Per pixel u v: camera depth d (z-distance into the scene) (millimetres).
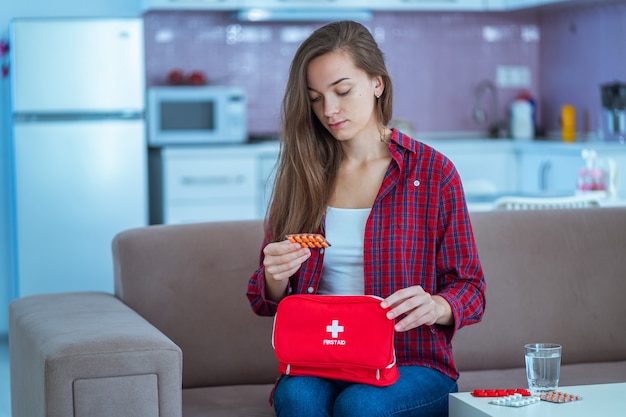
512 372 2850
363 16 6652
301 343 2230
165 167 6074
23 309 2793
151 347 2223
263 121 6879
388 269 2381
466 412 2090
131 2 6500
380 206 2414
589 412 2002
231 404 2586
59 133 5848
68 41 5809
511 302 2928
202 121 6320
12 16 6266
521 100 7113
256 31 6832
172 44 6684
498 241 2951
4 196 6258
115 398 2188
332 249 2422
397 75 7133
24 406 2611
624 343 3000
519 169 6648
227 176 6164
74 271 5926
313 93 2398
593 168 4379
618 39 6453
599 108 6707
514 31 7324
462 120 7273
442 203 2402
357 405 2146
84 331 2316
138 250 2867
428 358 2398
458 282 2373
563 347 2957
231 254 2893
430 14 7152
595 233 3021
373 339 2191
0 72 6199
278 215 2500
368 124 2463
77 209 5902
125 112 5922
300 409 2174
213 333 2842
